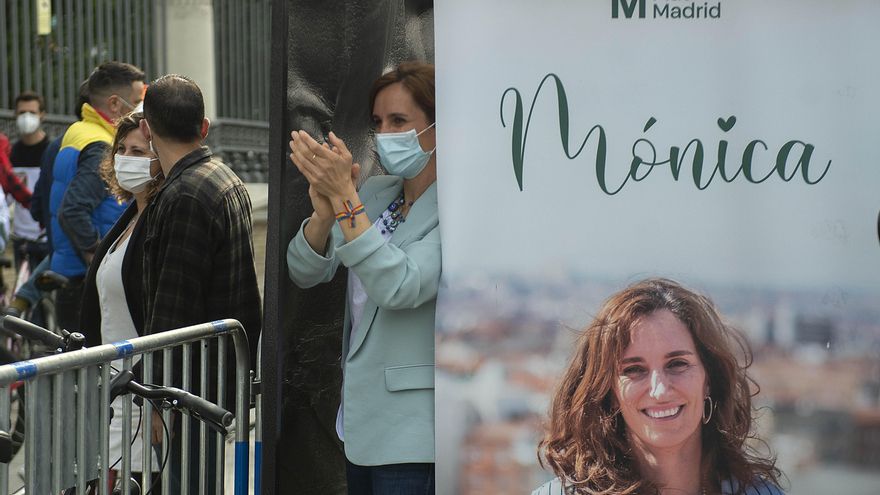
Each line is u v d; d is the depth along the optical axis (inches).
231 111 957.2
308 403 255.3
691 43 219.8
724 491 223.1
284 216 240.8
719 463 223.0
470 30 223.8
